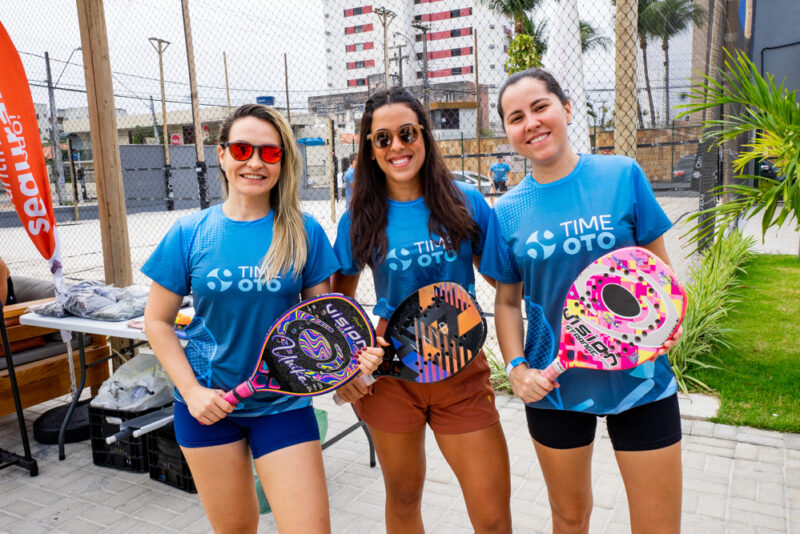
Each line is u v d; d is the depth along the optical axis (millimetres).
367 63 93250
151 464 3549
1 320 3568
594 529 2811
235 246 1984
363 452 3793
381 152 2061
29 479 3605
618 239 1834
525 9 19016
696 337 4863
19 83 4035
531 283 1960
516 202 1976
